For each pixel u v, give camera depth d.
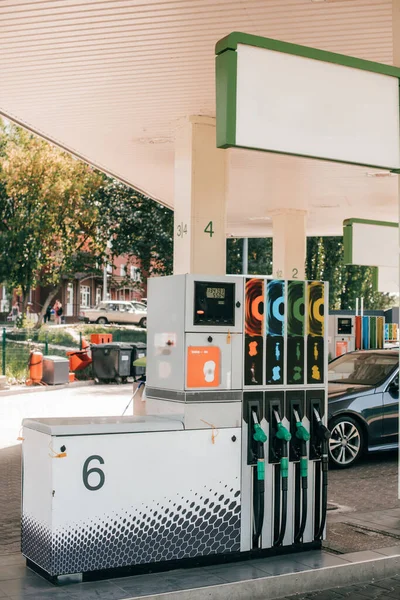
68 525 5.18
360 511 8.09
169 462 5.55
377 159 6.28
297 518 6.06
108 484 5.32
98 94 10.65
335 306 38.19
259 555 5.91
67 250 36.50
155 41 8.67
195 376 5.70
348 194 16.92
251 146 5.72
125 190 34.38
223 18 8.01
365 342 16.34
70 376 23.44
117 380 23.80
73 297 57.25
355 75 6.19
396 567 5.98
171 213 34.12
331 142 6.07
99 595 4.99
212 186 11.58
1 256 35.09
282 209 18.98
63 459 5.17
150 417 5.77
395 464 11.05
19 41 8.76
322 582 5.63
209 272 11.41
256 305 5.96
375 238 14.68
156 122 11.94
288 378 6.05
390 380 11.13
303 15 7.88
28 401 18.48
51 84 10.26
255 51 5.75
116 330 35.31
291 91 5.90
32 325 35.88
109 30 8.38
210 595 5.18
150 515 5.47
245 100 5.71
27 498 5.55
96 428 5.29
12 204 35.44
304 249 19.12
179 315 5.76
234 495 5.79
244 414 5.87
